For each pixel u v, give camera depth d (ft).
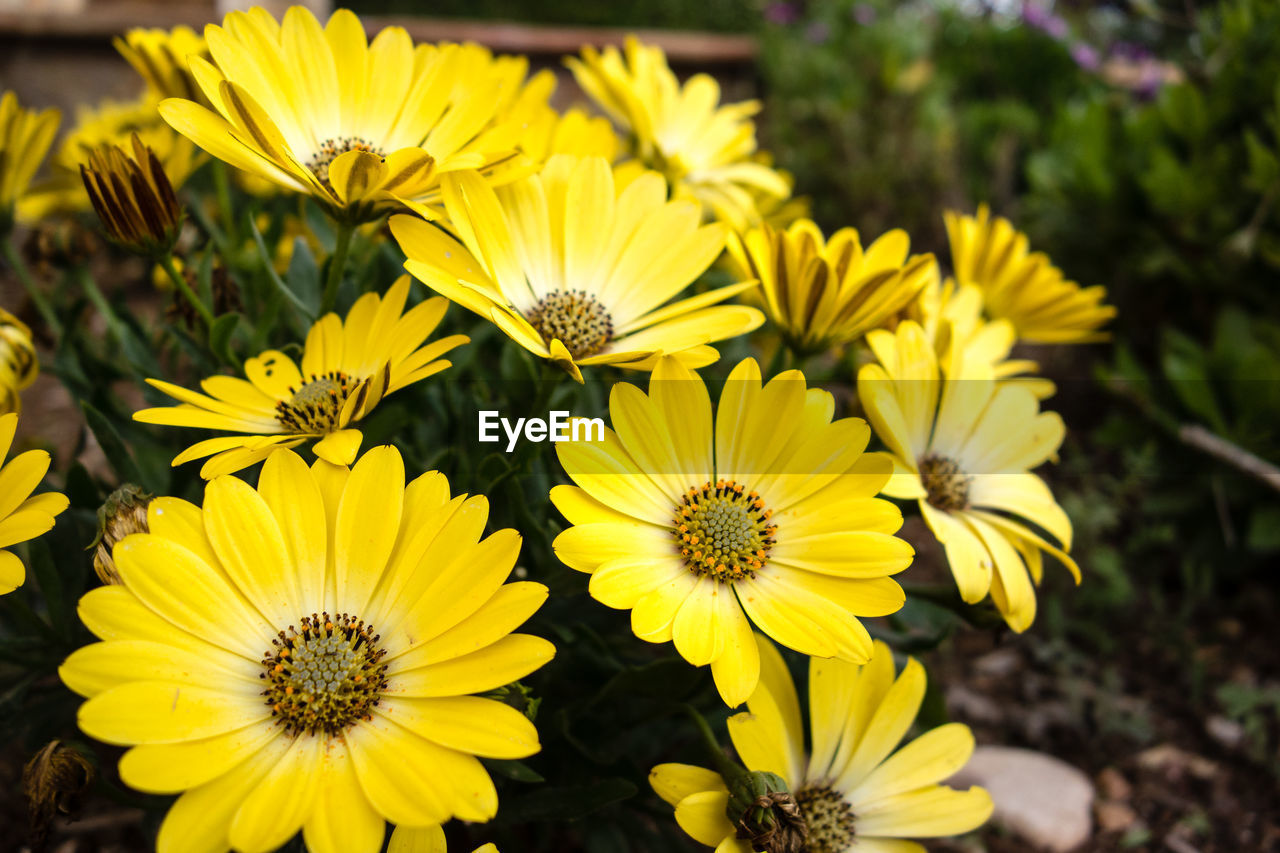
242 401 0.60
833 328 0.66
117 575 0.53
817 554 0.56
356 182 0.56
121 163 0.61
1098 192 1.50
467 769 0.47
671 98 0.91
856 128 2.28
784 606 0.55
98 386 0.74
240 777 0.47
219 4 2.18
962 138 2.41
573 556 0.53
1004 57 2.79
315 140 0.61
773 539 0.57
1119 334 1.64
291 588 0.52
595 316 0.62
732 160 0.95
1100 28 2.95
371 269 0.71
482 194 0.58
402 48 0.63
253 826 0.45
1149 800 0.95
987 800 0.63
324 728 0.50
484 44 2.27
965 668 1.13
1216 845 0.91
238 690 0.49
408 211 0.59
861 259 0.65
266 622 0.51
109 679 0.46
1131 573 1.27
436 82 0.64
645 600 0.53
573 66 0.90
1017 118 2.43
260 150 0.54
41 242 0.85
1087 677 1.10
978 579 0.62
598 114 2.29
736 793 0.55
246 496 0.51
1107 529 1.29
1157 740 1.02
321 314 0.61
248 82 0.57
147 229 0.63
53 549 0.64
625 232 0.64
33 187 0.82
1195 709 1.06
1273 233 1.36
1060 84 2.73
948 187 2.29
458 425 0.72
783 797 0.54
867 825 0.62
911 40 2.54
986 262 0.83
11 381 0.64
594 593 0.51
